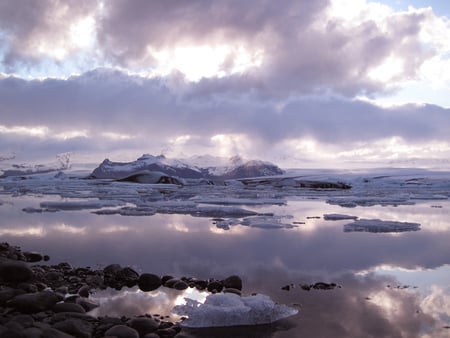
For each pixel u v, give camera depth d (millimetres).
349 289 7703
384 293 7469
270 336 5484
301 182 75188
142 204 25375
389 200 33531
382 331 5672
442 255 10914
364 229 15773
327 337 5465
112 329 5309
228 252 11211
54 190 47969
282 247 11953
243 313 5918
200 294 7402
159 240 12984
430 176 122750
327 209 26016
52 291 7156
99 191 45594
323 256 10742
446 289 7711
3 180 87312
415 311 6469
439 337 5469
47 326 5215
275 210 24922
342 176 134625
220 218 19234
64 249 11508
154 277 8062
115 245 12117
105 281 8125
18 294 6512
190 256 10680
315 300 7008
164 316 6215
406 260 10289
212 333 5559
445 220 19875
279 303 6844
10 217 19000
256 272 9047
